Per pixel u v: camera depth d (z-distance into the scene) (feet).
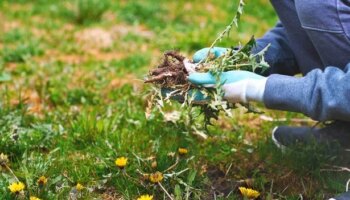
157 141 10.77
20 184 9.56
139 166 10.21
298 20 9.98
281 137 10.91
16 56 15.55
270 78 9.21
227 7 21.09
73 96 13.00
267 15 20.26
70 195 9.89
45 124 11.51
